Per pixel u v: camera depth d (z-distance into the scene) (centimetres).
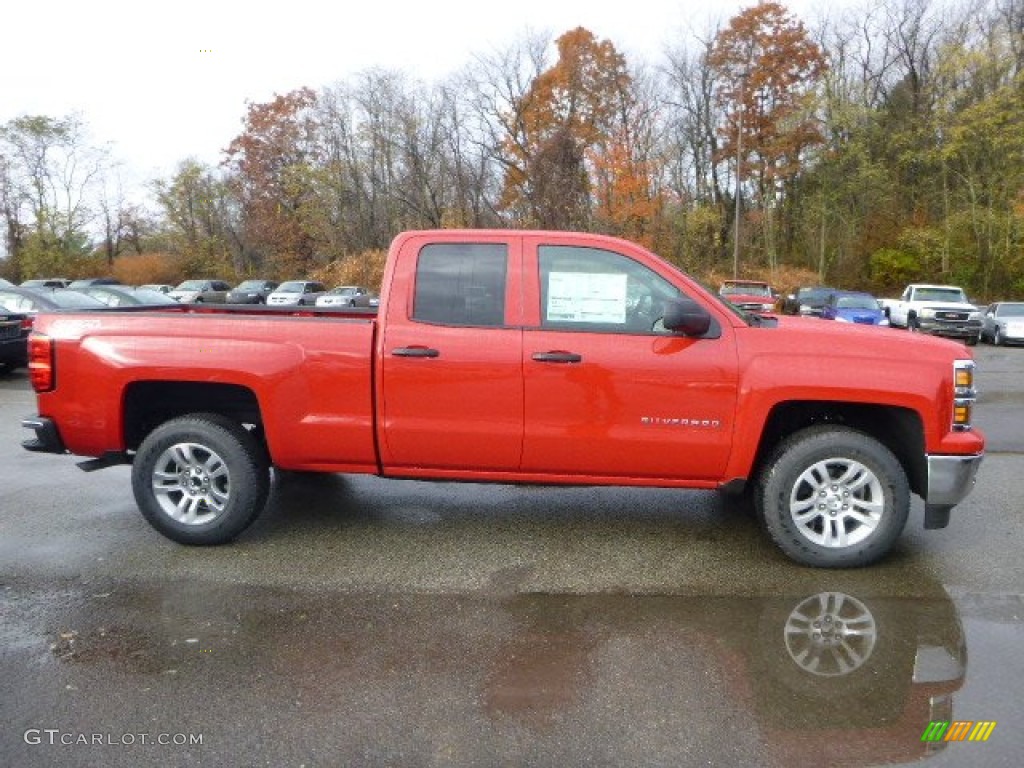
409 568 412
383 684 292
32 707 276
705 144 4772
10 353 1222
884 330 432
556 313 420
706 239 4306
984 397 1105
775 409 415
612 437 414
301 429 430
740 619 349
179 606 363
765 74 4334
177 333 432
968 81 3741
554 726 264
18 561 422
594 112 4266
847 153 4134
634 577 400
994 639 327
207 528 439
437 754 248
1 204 5100
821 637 330
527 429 418
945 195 3841
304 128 5059
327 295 3033
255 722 267
